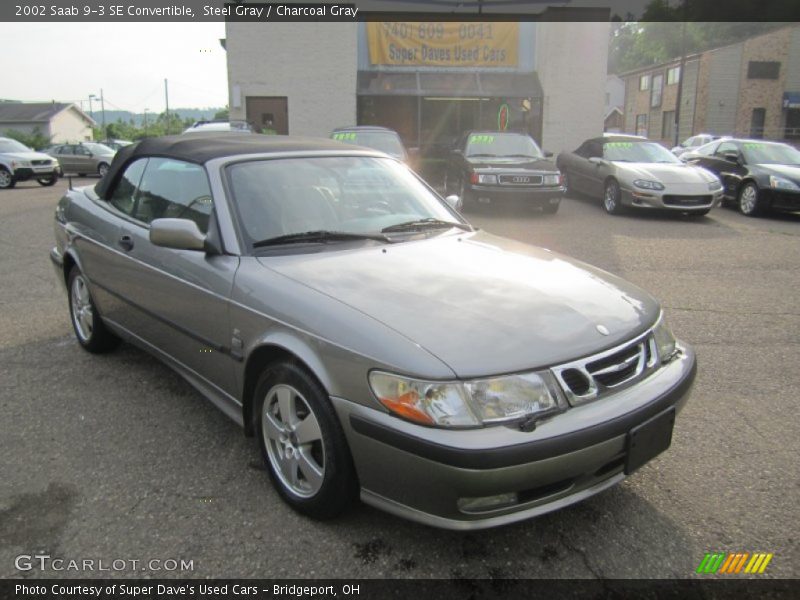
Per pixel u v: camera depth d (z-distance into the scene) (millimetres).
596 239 9570
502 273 3029
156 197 3855
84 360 4605
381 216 3623
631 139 13633
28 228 10602
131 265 3818
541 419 2348
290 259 3088
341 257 3127
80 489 3008
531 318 2590
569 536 2705
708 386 4184
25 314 5707
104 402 3922
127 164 4305
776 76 40719
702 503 2922
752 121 41344
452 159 12945
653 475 3148
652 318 2910
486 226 10773
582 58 19594
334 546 2629
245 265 3066
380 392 2369
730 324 5504
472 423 2268
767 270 7566
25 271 7359
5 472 3143
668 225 11031
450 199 4359
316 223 3375
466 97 19625
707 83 40844
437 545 2641
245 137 4031
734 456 3314
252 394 3096
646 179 11578
